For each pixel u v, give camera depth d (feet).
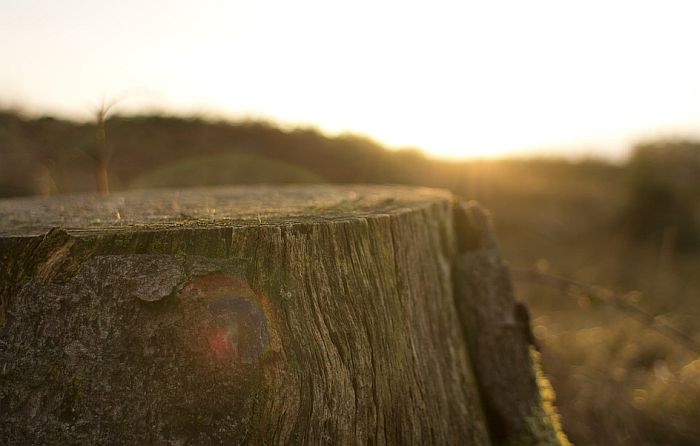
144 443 4.79
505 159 44.14
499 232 33.37
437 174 34.45
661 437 11.87
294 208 7.42
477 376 7.84
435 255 7.62
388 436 5.91
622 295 21.50
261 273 5.19
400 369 6.15
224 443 4.81
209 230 5.16
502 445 7.59
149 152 27.17
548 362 14.25
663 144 37.55
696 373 14.44
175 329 4.89
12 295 5.28
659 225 33.65
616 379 13.48
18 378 4.99
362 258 5.95
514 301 8.19
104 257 5.09
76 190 21.90
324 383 5.30
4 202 9.66
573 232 34.40
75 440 4.83
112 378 4.89
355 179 30.50
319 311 5.46
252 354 4.88
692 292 22.72
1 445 4.88
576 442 10.62
